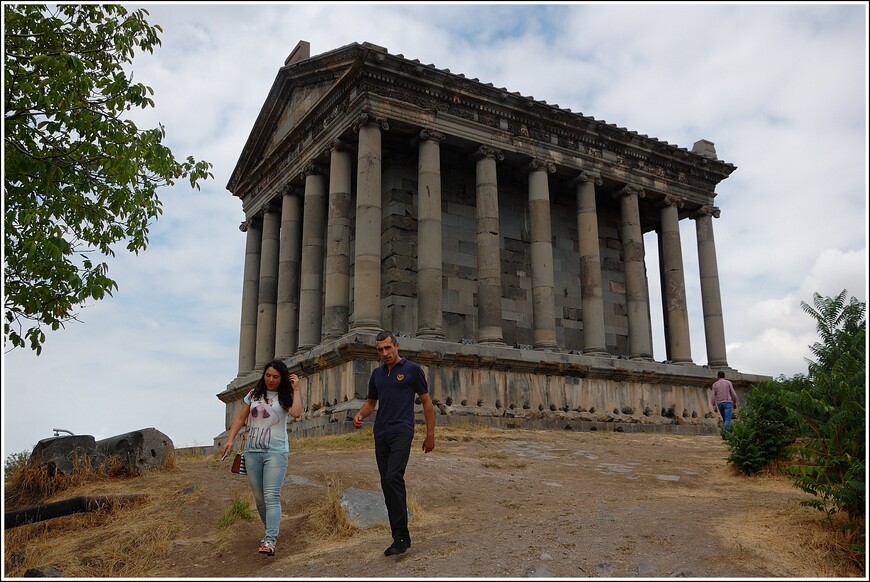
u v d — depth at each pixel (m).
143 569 8.84
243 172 35.38
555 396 26.25
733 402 24.84
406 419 8.97
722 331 32.50
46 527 10.42
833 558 8.12
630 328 30.45
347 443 18.17
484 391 24.78
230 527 10.14
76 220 13.77
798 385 10.21
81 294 12.77
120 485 12.64
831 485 9.09
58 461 12.70
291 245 30.81
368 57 25.70
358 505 10.30
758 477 14.09
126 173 13.48
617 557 8.13
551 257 28.30
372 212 24.91
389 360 9.26
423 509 11.11
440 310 25.34
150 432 14.05
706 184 34.38
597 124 30.45
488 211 27.31
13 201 13.02
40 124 13.38
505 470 14.93
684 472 15.06
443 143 28.11
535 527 9.59
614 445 19.89
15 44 13.23
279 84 31.97
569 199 33.72
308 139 29.91
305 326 27.59
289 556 8.93
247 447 9.29
